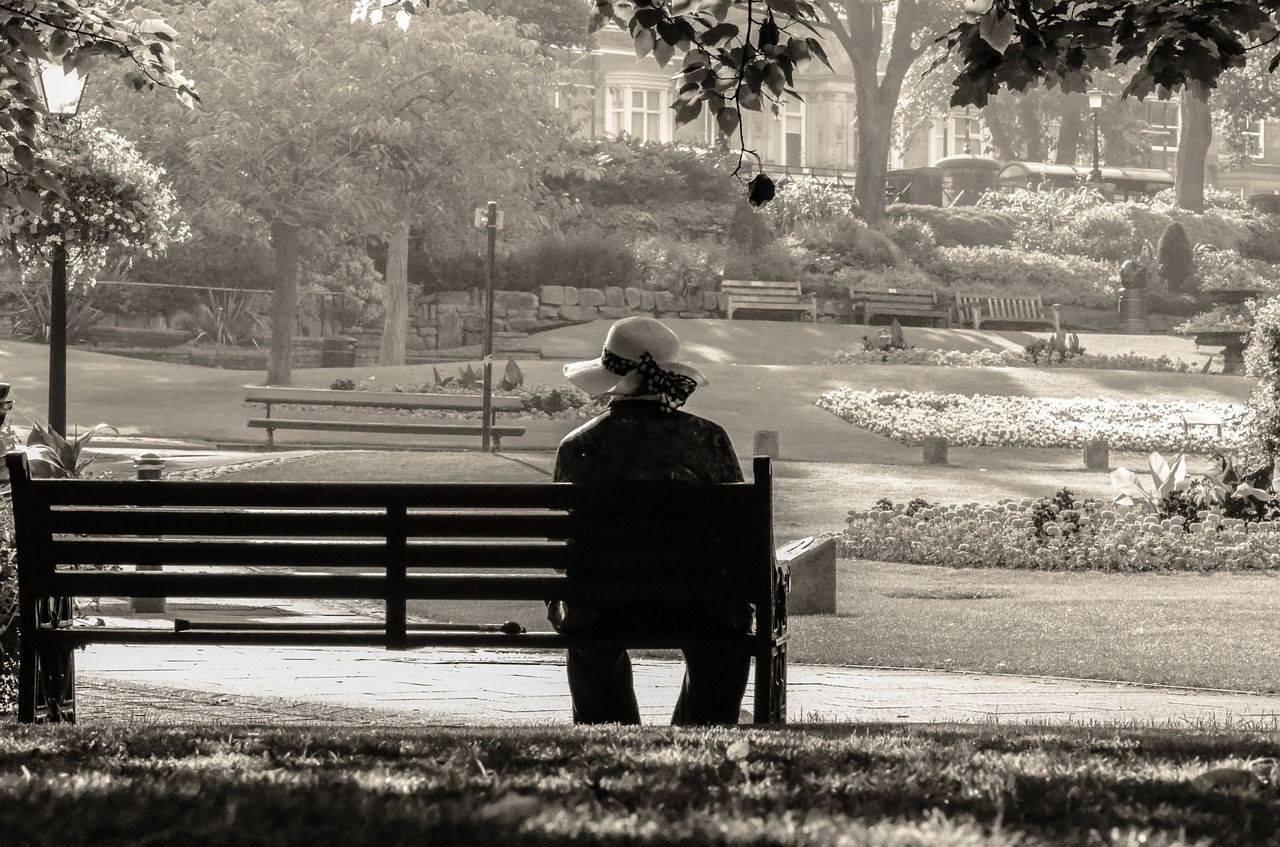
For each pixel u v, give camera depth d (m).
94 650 18.64
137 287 80.06
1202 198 127.94
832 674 17.73
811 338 86.00
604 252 92.12
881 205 113.81
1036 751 7.22
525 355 83.25
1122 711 14.70
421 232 86.69
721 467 11.05
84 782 5.67
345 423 48.81
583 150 105.88
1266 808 5.30
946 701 15.39
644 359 11.09
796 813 4.83
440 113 68.94
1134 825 4.89
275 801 5.04
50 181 17.36
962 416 58.06
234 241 75.50
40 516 10.65
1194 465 51.50
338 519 10.52
